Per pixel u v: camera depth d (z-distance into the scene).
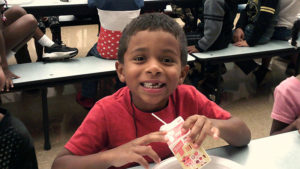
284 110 1.34
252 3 2.80
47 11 2.44
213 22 2.42
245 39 2.84
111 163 0.81
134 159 0.76
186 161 0.73
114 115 0.96
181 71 0.89
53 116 2.57
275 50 2.71
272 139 0.99
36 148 2.18
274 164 0.88
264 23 2.66
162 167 0.82
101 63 2.29
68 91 2.98
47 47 2.33
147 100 0.83
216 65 2.87
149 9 2.90
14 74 1.99
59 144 2.23
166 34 0.79
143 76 0.79
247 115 2.66
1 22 2.11
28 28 2.12
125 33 0.86
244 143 0.97
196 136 0.75
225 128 0.92
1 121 0.66
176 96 1.03
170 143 0.74
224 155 0.92
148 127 0.97
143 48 0.79
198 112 1.07
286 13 2.87
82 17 3.45
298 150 0.93
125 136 0.97
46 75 2.04
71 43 4.08
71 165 0.87
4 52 1.92
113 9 2.13
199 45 2.55
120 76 0.92
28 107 2.68
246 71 3.34
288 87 1.32
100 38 2.34
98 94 2.84
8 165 0.68
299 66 3.04
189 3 3.02
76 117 2.56
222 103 2.83
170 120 0.98
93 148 0.96
